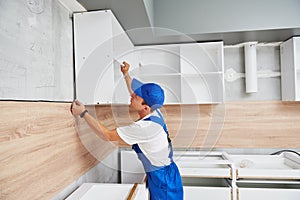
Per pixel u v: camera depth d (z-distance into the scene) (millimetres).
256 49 2109
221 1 1640
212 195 1677
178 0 1668
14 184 726
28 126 801
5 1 717
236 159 2039
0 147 667
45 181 905
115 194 1182
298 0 1593
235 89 2121
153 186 1184
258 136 2088
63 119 1049
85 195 1130
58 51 1058
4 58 706
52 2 1014
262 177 1661
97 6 1152
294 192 1610
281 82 2062
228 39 1864
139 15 1304
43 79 928
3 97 699
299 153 2031
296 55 1966
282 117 2061
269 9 1608
